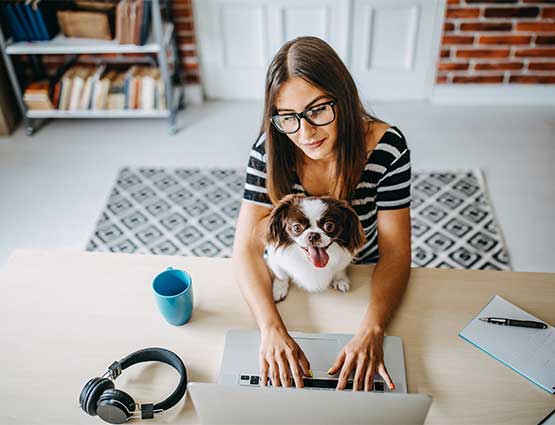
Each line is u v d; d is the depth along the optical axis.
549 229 2.62
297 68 1.10
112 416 1.06
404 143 1.31
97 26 3.08
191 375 1.16
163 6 3.26
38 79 3.44
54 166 3.12
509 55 3.37
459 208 2.74
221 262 1.41
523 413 1.08
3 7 2.99
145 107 3.30
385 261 1.33
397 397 0.92
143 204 2.84
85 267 1.41
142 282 1.37
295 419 0.97
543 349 1.19
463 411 1.08
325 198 1.19
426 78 3.53
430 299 1.31
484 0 3.17
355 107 1.19
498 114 3.45
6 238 2.65
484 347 1.19
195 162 3.12
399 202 1.34
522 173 2.97
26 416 1.09
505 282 1.35
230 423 0.99
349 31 3.37
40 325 1.27
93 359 1.20
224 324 1.26
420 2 3.24
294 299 1.30
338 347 1.19
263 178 1.32
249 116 3.51
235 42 3.47
